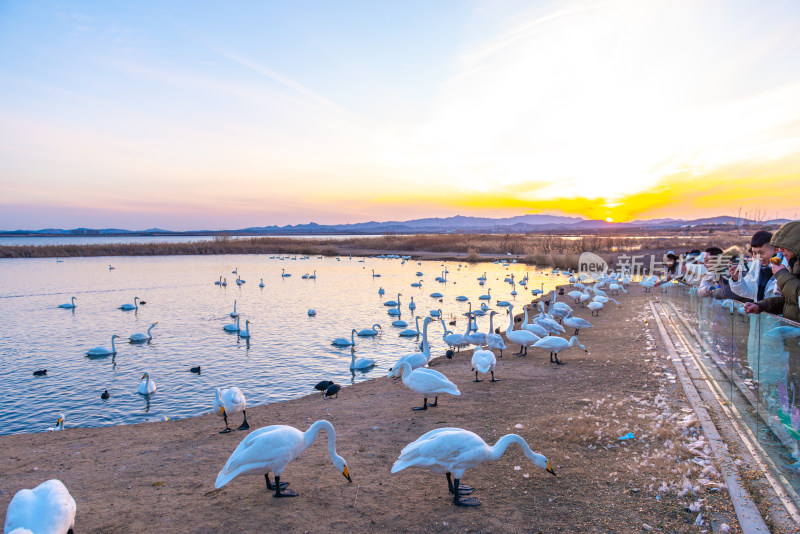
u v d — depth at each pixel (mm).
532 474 7645
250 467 6738
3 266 71625
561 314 24891
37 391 17766
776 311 7535
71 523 5984
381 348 23422
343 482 7695
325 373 19281
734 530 5707
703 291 12992
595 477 7379
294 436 7160
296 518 6543
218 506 6961
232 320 31172
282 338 25828
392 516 6559
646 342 17625
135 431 11523
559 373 14438
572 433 9039
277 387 17594
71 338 26406
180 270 66500
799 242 6621
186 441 10430
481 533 6039
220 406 11070
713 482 6730
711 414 9445
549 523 6191
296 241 124438
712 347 11688
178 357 22172
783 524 5645
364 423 10766
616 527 6012
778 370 6895
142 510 6898
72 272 63344
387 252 93625
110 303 38531
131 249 94625
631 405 10656
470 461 6668
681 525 5949
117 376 19469
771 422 7117
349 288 47625
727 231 122688
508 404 11570
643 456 7914
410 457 6691
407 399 12844
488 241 103375
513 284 47719
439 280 50969
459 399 12312
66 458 9461
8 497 7625
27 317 32750
